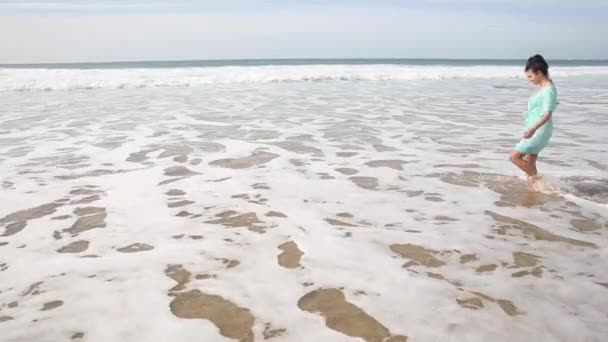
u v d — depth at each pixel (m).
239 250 3.98
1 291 3.26
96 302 3.12
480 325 2.84
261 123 10.73
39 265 3.67
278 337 2.74
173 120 11.11
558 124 10.77
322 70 28.83
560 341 2.67
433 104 14.79
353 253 3.91
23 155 7.42
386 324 2.86
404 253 3.92
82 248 4.02
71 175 6.30
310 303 3.12
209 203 5.22
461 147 8.27
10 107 13.36
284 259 3.80
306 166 6.88
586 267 3.65
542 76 5.62
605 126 10.48
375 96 17.22
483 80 28.27
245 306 3.08
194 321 2.90
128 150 7.83
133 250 3.98
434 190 5.75
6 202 5.18
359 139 8.91
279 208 5.07
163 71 25.66
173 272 3.57
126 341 2.69
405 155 7.63
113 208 5.03
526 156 5.97
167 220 4.69
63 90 19.19
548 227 4.52
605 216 4.82
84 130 9.67
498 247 4.04
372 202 5.29
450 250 3.98
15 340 2.68
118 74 23.53
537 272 3.57
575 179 6.14
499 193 5.63
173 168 6.71
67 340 2.69
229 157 7.40
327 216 4.83
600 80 28.28
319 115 12.06
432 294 3.23
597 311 3.00
